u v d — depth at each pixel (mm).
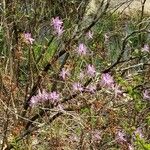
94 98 1023
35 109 1066
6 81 1056
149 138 1074
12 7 1210
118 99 1074
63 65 1081
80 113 1016
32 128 1004
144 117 1069
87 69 1058
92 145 975
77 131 1017
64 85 1069
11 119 1029
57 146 974
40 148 1008
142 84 1097
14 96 1066
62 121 986
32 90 1059
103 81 1014
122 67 1277
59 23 1061
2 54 1225
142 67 1242
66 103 1035
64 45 1066
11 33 1187
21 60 1161
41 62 1157
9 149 983
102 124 999
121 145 992
